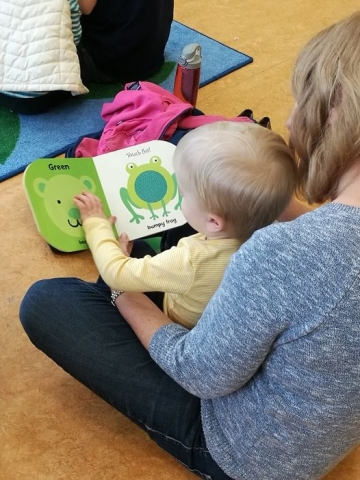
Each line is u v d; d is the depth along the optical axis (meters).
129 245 1.34
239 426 0.84
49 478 1.11
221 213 0.93
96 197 1.35
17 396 1.23
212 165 0.89
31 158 1.75
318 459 0.83
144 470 1.14
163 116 1.58
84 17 1.98
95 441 1.17
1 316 1.36
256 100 2.12
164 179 1.43
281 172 0.90
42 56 1.78
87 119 1.94
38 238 1.53
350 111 0.67
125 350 1.04
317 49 0.71
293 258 0.67
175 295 1.05
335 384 0.71
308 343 0.69
